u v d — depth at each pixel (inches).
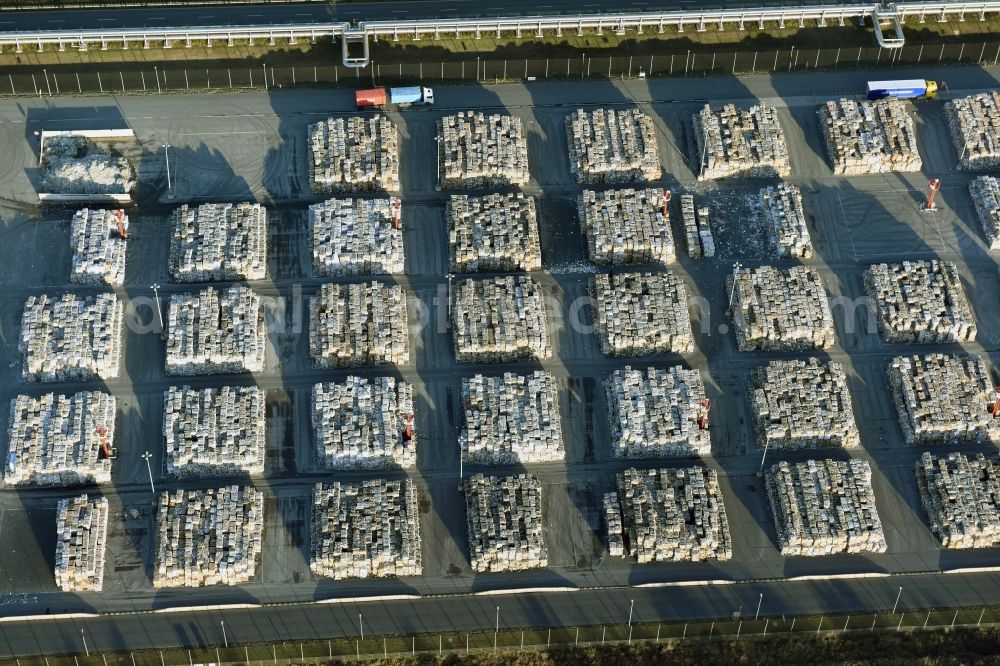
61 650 7258.9
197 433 7751.0
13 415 7770.7
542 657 7362.2
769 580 7549.2
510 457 7795.3
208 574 7401.6
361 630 7357.3
